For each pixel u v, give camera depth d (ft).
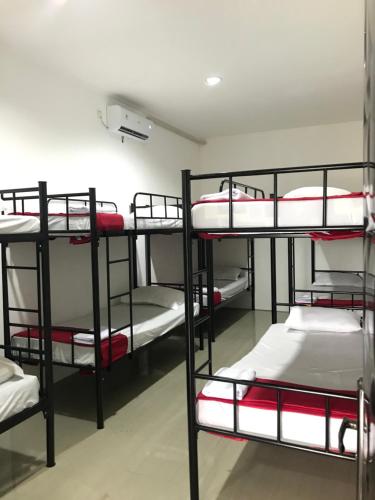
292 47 9.11
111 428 7.88
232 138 17.71
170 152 15.70
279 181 17.06
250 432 5.07
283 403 4.98
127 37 8.41
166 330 10.68
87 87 11.09
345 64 10.12
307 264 16.98
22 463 6.75
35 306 9.47
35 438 7.54
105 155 11.85
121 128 11.93
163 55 9.32
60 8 7.25
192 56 9.43
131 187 13.14
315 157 16.37
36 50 8.84
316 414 4.70
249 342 13.35
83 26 7.90
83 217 8.21
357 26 8.21
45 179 9.70
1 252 8.20
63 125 10.27
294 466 6.53
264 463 6.63
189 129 16.34
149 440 7.41
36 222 6.50
